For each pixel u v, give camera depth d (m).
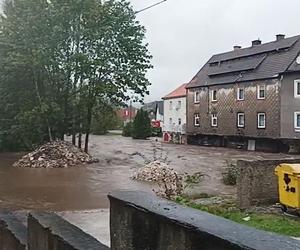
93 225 9.80
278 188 10.01
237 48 49.69
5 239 3.97
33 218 3.16
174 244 1.77
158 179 18.47
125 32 30.52
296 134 35.91
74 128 31.52
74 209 12.53
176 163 26.31
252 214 9.25
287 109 36.66
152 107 85.19
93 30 29.47
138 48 30.75
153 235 1.93
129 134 64.56
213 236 1.51
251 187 10.05
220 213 9.42
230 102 43.31
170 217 1.80
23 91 30.77
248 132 40.75
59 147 26.62
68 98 30.47
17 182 18.80
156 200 2.17
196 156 31.97
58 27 28.09
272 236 1.46
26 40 28.16
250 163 10.04
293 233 7.54
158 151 36.12
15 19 28.95
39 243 2.98
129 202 2.15
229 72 44.38
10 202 13.98
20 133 31.95
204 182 17.41
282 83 37.06
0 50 29.58
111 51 30.27
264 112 38.94
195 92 49.09
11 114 32.31
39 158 25.52
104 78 30.22
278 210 9.52
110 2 30.31
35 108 28.73
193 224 1.66
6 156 31.53
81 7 29.09
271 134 38.09
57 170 23.27
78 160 26.06
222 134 44.41
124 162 27.20
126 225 2.19
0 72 30.00
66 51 29.72
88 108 30.56
